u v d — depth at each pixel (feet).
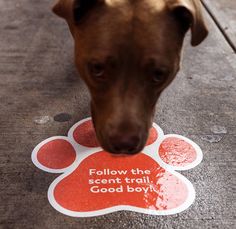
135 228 2.05
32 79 3.10
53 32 3.74
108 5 1.87
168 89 3.07
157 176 2.33
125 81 1.84
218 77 3.24
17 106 2.83
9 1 4.30
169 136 2.61
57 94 2.95
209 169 2.40
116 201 2.18
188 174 2.36
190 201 2.20
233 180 2.34
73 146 2.51
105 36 1.83
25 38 3.63
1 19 3.93
